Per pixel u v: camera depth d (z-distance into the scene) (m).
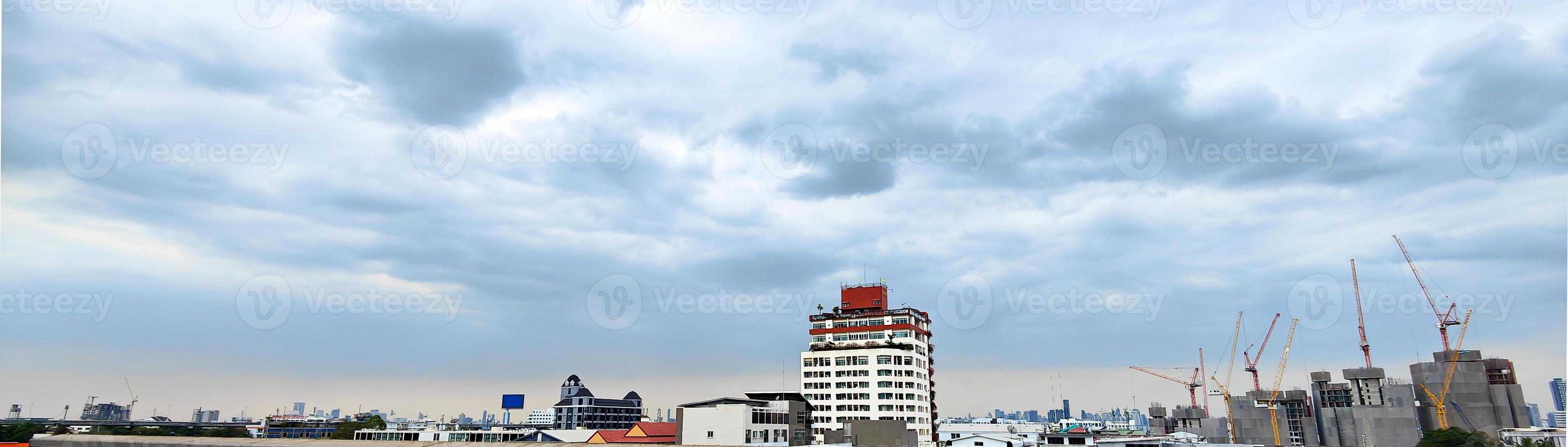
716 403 185.88
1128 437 174.75
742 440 173.75
